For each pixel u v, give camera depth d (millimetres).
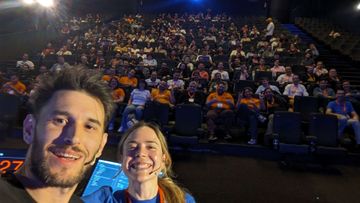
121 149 1541
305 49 9906
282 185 3729
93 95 831
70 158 731
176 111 4957
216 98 5457
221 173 4039
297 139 4562
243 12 19984
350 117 5016
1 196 642
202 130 4668
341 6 14758
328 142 4523
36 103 775
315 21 16188
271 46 9898
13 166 2043
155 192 1463
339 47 10672
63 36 12469
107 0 19469
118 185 1985
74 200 870
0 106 5164
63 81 799
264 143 4855
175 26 14000
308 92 6375
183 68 7453
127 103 5879
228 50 10273
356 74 8648
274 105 5473
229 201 3244
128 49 9719
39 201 715
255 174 4051
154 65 8016
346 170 4320
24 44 10273
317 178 3994
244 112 5141
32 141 749
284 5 17953
